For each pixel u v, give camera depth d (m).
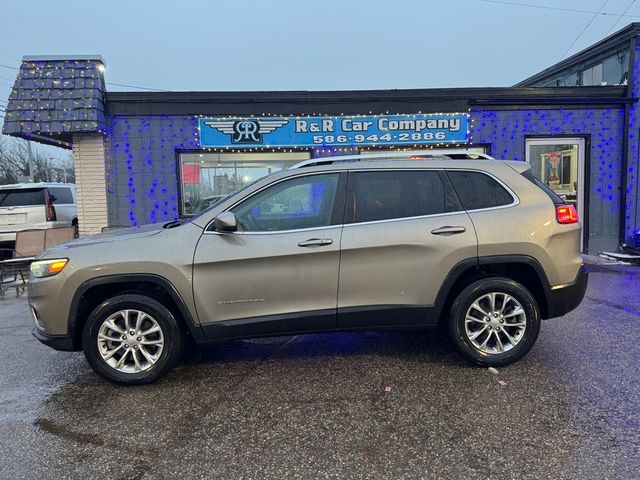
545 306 4.16
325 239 3.89
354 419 3.30
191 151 9.27
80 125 8.44
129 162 9.18
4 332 5.74
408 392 3.69
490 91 9.45
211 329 3.90
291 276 3.89
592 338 4.88
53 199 11.84
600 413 3.30
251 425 3.25
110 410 3.52
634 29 9.41
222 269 3.85
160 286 3.98
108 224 9.22
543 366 4.15
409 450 2.91
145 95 9.05
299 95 9.29
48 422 3.34
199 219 3.99
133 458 2.88
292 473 2.70
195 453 2.92
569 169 9.79
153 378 3.91
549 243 4.02
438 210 4.05
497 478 2.61
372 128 9.42
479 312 4.06
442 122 9.46
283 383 3.93
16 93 8.50
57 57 8.77
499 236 3.97
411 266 3.95
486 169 4.18
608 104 9.61
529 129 9.60
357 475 2.67
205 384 3.94
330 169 4.09
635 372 3.99
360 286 3.95
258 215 3.98
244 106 9.27
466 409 3.40
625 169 9.66
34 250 8.95
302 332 4.00
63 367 4.46
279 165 9.53
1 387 3.98
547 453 2.84
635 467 2.69
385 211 4.03
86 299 3.92
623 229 9.77
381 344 4.85
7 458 2.89
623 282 7.58
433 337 5.04
